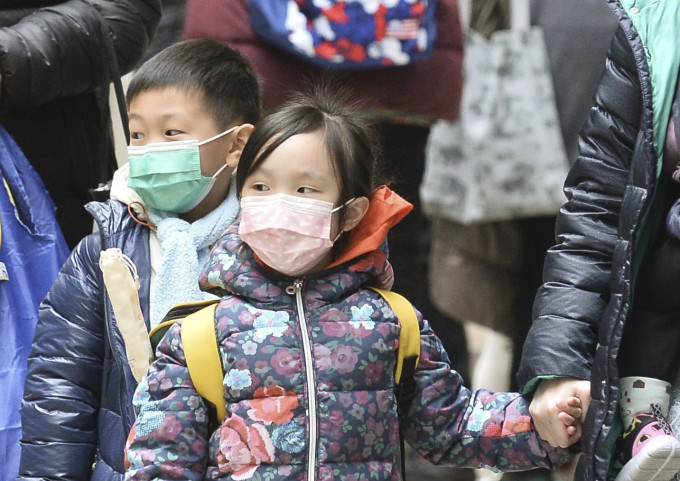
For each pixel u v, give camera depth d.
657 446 9.76
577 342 10.34
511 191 16.61
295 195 9.95
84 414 11.05
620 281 10.17
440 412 10.30
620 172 10.58
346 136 10.10
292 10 14.77
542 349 10.37
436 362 10.35
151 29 14.34
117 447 10.82
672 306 10.36
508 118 16.50
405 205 10.28
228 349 9.81
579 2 16.27
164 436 9.77
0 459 12.41
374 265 10.20
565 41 16.27
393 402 10.01
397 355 10.10
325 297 9.99
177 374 9.85
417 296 17.64
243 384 9.74
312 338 9.85
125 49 14.02
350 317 9.98
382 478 9.83
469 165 16.72
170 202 11.38
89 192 13.48
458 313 17.34
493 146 16.55
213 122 11.40
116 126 15.35
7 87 13.33
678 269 10.21
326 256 10.23
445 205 16.84
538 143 16.45
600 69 16.23
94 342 11.16
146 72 11.41
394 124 16.36
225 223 11.41
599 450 10.09
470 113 16.61
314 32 14.79
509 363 17.44
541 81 16.39
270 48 14.93
